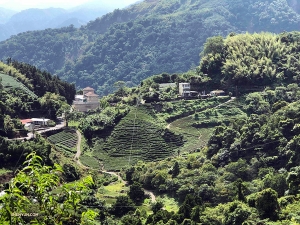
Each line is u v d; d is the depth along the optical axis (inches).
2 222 653.9
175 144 5782.5
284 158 4274.1
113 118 6240.2
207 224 3253.0
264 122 5049.2
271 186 3622.0
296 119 4690.0
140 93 7052.2
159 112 6402.6
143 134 5910.4
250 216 3034.0
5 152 4480.8
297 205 3073.3
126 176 5012.3
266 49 7362.2
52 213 722.2
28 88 7249.0
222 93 6830.7
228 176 4188.0
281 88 6466.5
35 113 6422.2
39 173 719.1
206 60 7495.1
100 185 4911.4
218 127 5211.6
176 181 4379.9
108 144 5856.3
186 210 3508.9
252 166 4276.6
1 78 6712.6
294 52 7436.0
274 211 3038.9
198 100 6643.7
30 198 706.2
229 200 3799.2
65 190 745.0
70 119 6673.2
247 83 6899.6
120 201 4060.0
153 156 5570.9
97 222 3737.7
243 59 7160.4
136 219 3597.4
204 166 4549.7
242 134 4859.7
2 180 4124.0
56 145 5743.1
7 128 5206.7
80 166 5305.1
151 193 4574.3
